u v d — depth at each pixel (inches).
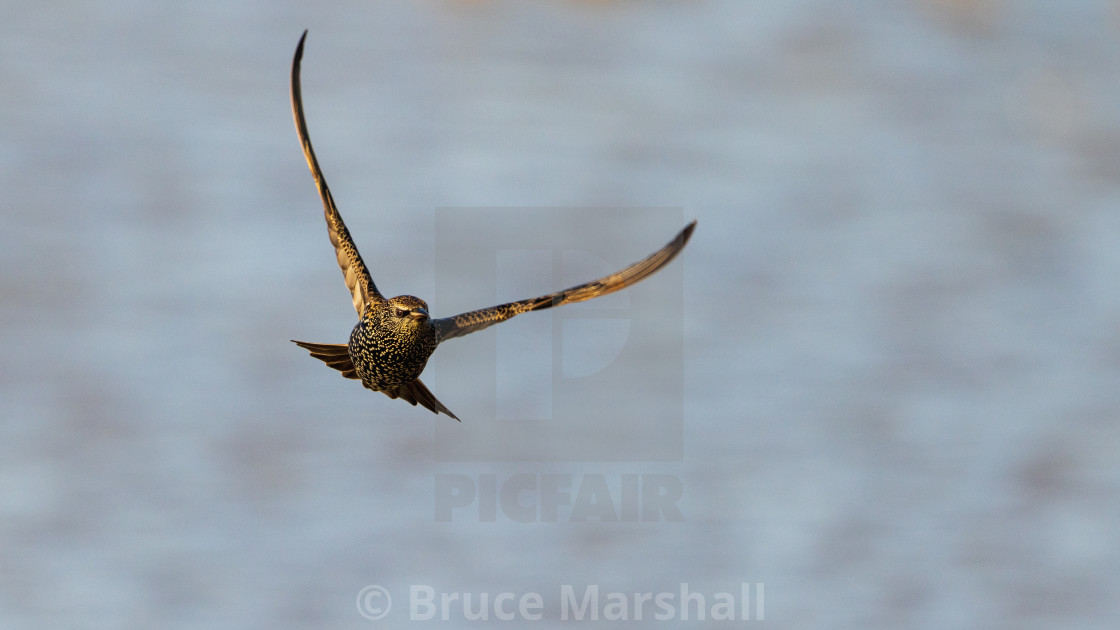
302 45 298.0
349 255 316.8
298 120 303.7
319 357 327.3
